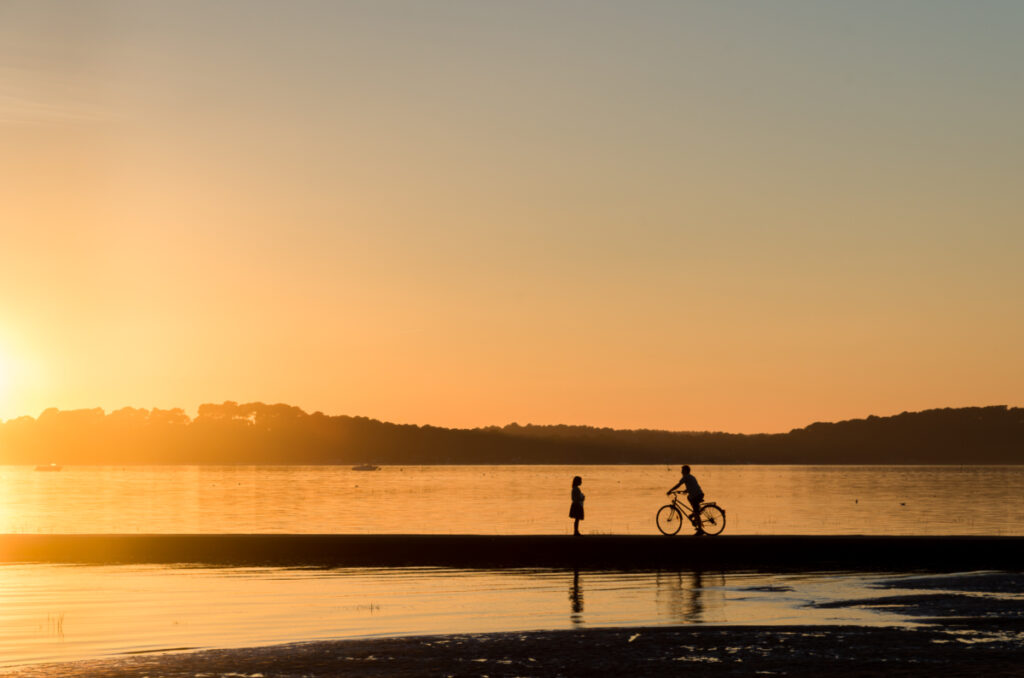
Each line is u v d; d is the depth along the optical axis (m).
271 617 24.64
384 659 18.92
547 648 19.91
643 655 19.17
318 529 67.88
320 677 17.42
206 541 37.69
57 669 18.16
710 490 174.50
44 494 155.62
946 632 21.48
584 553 36.62
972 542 35.75
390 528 68.31
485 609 25.86
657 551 36.44
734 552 36.28
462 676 17.48
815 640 20.56
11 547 37.69
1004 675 17.14
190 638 21.81
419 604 26.83
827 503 116.81
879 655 18.97
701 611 25.28
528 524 72.06
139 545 37.53
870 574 34.03
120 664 18.56
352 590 29.78
